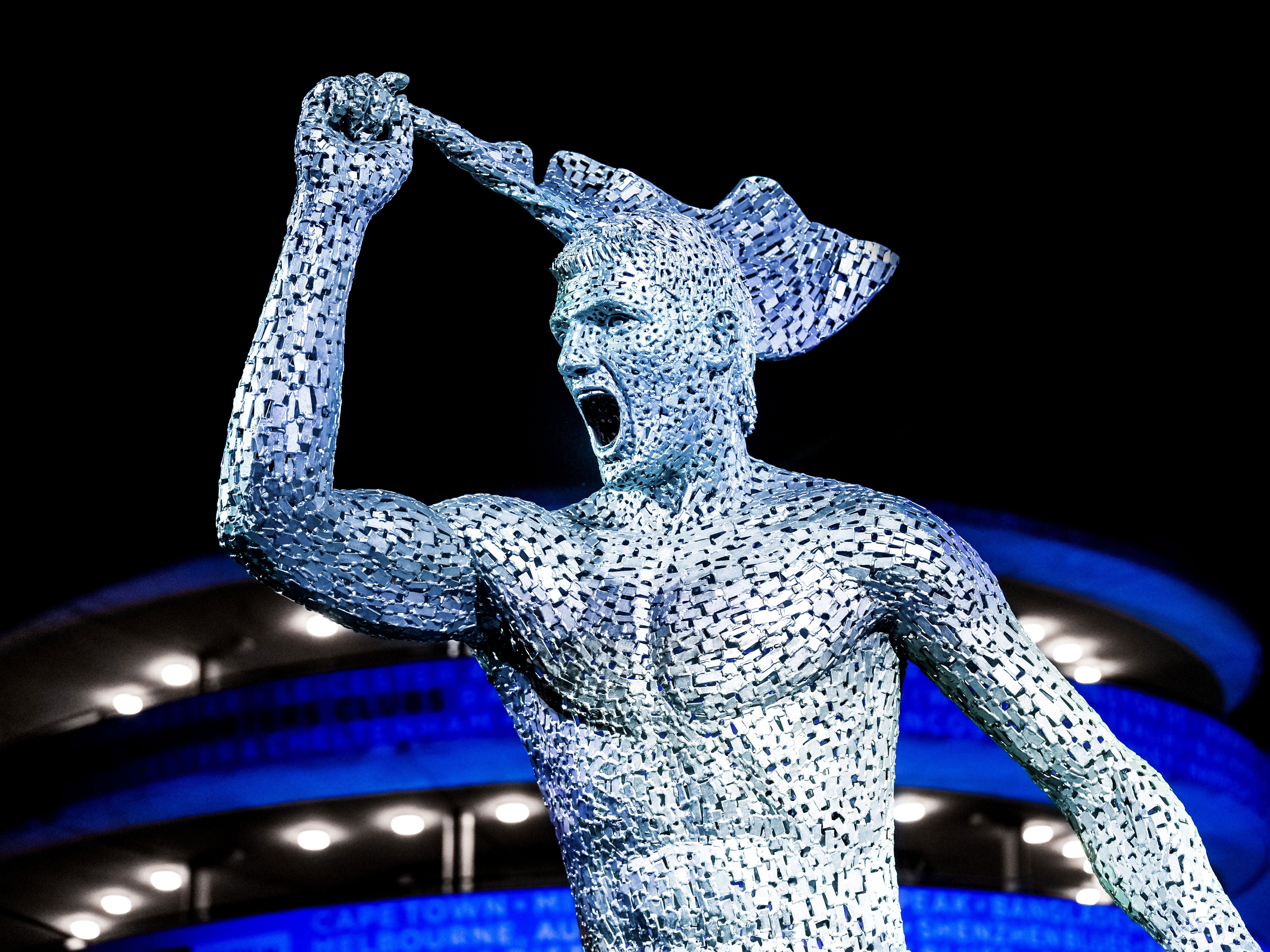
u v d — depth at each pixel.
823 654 1.60
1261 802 11.85
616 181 1.86
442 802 12.30
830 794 1.59
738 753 1.58
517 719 1.70
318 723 11.84
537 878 12.46
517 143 1.80
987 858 13.22
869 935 1.57
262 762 11.79
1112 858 1.66
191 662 12.52
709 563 1.63
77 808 12.10
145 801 12.02
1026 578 11.58
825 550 1.63
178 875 12.80
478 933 11.67
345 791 12.06
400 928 11.76
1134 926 11.41
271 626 12.18
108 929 13.62
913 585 1.63
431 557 1.58
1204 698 13.34
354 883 13.15
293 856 12.82
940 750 11.78
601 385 1.70
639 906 1.58
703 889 1.56
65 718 12.93
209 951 12.19
